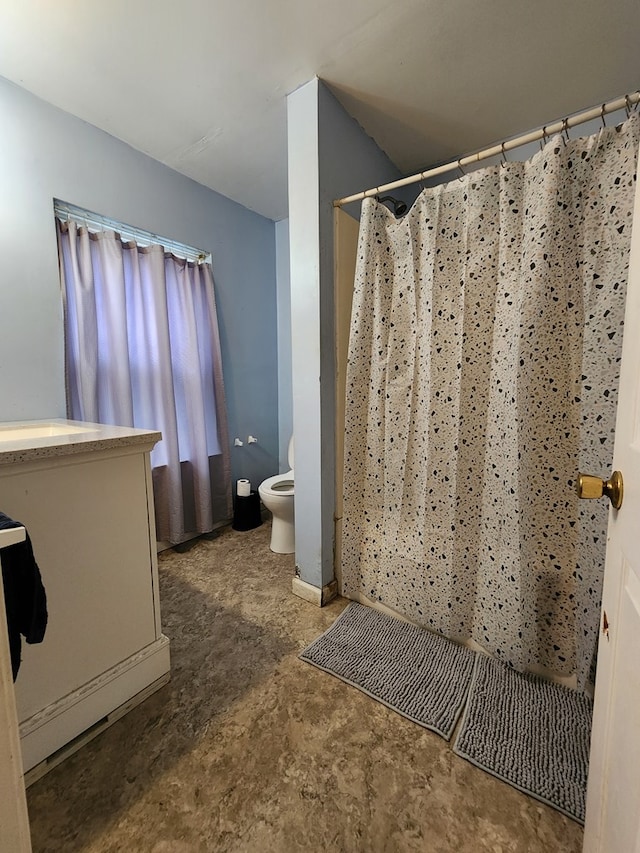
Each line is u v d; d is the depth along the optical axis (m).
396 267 1.53
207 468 2.39
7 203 1.57
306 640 1.49
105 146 1.88
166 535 2.25
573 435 1.18
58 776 0.96
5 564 0.66
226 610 1.69
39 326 1.69
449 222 1.36
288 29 1.32
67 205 1.78
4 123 1.55
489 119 1.80
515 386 1.20
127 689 1.15
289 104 1.63
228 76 1.53
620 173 1.04
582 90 1.63
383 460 1.62
